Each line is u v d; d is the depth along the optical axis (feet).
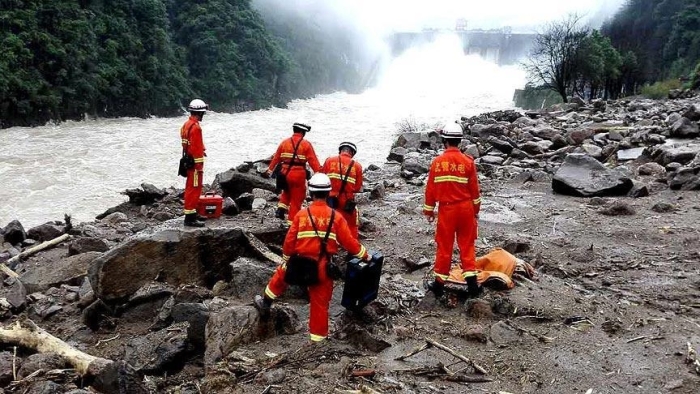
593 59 139.54
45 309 24.11
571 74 141.90
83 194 102.73
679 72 186.50
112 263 21.94
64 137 156.04
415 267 25.50
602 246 28.04
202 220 32.96
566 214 33.88
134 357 18.53
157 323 20.93
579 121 68.23
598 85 150.51
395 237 30.48
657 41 220.23
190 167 27.32
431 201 21.39
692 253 26.37
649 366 17.10
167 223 29.60
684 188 37.96
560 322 19.88
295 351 18.03
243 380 16.71
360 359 17.70
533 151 53.98
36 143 144.87
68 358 18.28
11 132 157.07
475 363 17.51
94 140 154.81
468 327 19.51
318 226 17.53
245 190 43.29
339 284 22.47
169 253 22.99
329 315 20.26
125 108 205.77
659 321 19.85
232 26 254.88
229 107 246.88
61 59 178.29
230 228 24.34
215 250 23.90
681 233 29.30
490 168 47.88
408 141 60.54
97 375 16.48
